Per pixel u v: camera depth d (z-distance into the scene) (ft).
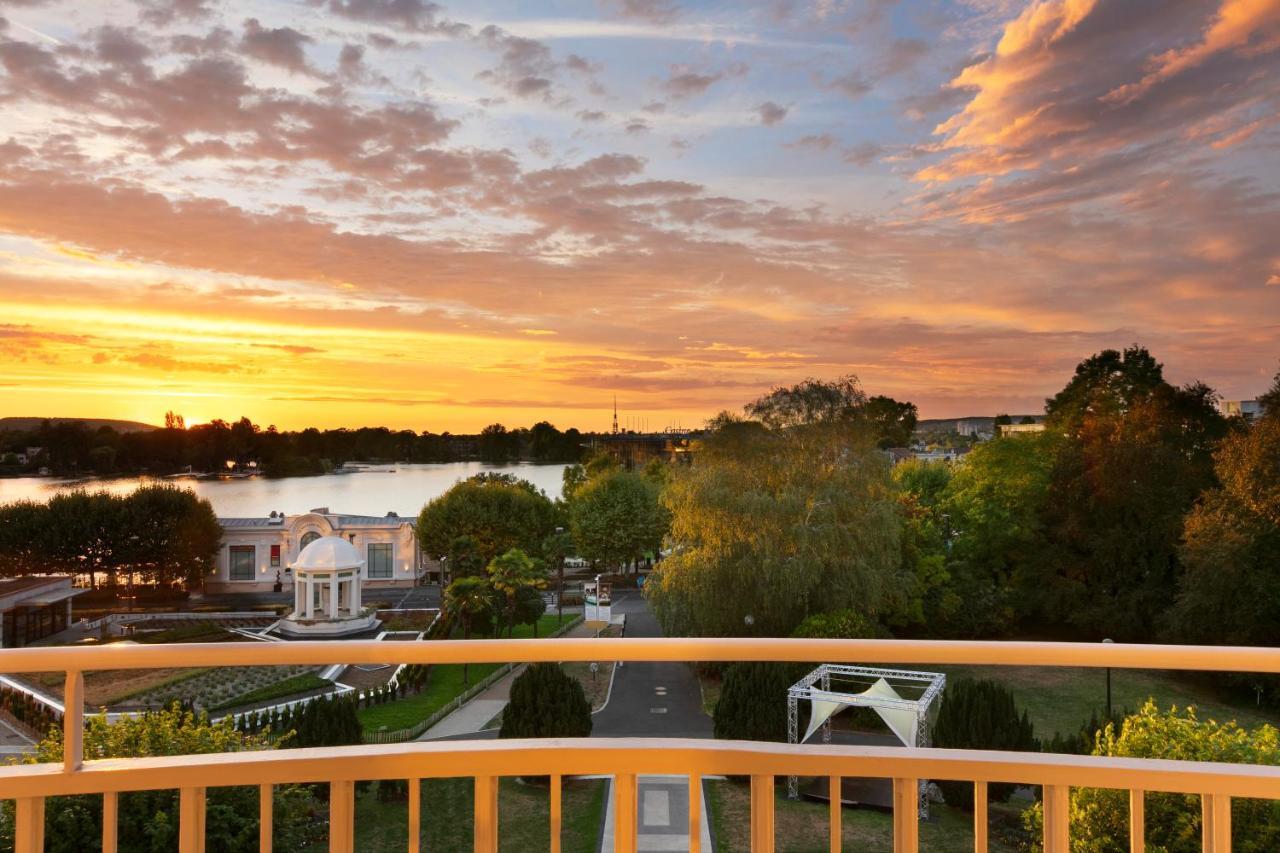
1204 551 102.42
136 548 172.76
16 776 8.34
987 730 61.00
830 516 104.99
